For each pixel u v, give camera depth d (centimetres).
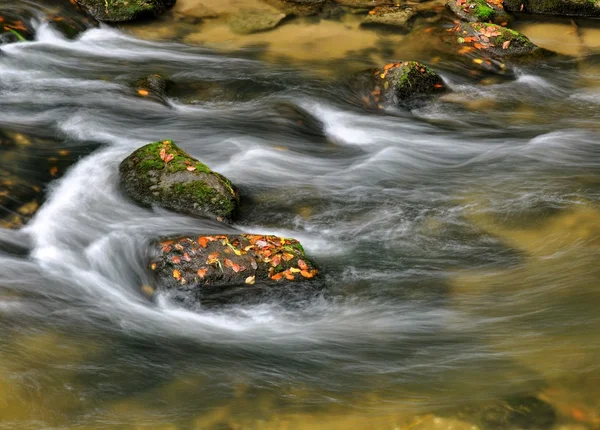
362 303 601
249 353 531
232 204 705
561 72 1102
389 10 1252
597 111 1004
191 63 1090
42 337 531
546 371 501
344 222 726
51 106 909
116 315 568
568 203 757
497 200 770
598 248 667
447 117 980
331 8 1266
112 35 1175
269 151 859
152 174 714
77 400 471
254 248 615
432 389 489
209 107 961
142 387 488
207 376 502
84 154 806
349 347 541
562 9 1271
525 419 452
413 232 710
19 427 445
